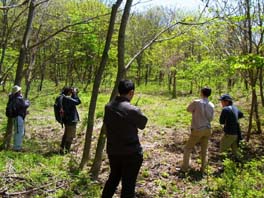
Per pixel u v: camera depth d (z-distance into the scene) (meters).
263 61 9.41
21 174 6.79
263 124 13.63
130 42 38.22
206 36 13.94
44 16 16.53
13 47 19.92
